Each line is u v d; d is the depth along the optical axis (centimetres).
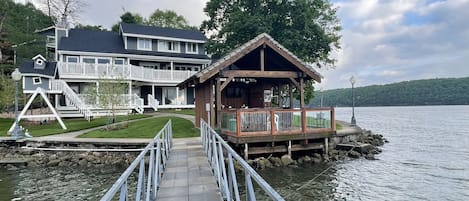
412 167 1315
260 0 2917
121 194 315
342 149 1476
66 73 2486
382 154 1600
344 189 998
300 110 1252
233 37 3052
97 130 1716
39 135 1625
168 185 630
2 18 4131
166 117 2203
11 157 1391
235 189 449
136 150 1338
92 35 3134
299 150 1300
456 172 1238
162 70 2942
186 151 1050
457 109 7994
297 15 2738
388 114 6356
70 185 1037
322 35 2744
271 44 1355
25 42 4009
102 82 1911
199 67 3362
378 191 988
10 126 2088
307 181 1060
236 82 1705
